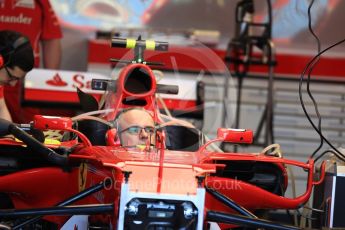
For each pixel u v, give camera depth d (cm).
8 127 1238
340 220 1427
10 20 2425
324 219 1458
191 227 1072
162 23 3041
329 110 2908
